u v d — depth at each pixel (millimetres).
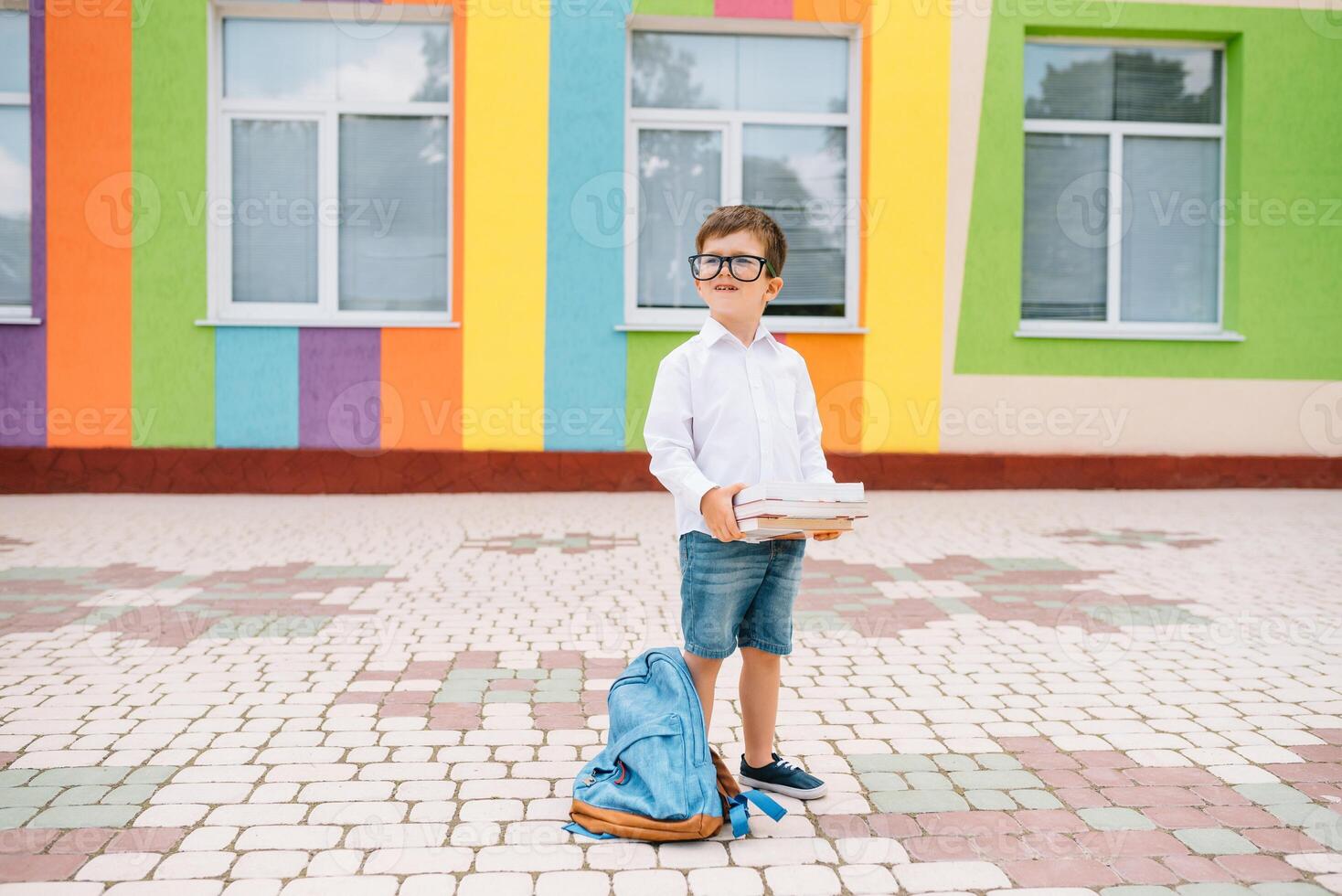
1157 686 3475
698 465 2422
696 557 2361
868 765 2754
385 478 8172
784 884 2064
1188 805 2486
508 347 8281
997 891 2037
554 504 7703
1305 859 2195
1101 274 8922
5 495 7957
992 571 5395
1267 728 3059
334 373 8195
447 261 8422
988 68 8469
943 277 8516
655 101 8523
